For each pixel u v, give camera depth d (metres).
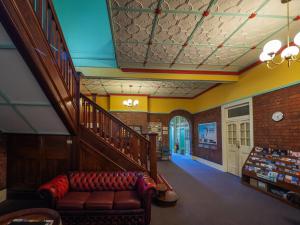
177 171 6.80
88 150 4.07
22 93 2.82
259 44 3.98
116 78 5.41
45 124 3.69
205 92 8.48
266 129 4.68
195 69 5.55
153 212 3.44
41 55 2.36
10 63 2.30
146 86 7.80
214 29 3.40
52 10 2.68
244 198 4.13
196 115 9.55
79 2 3.36
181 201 3.97
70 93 3.56
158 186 3.90
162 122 9.76
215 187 4.91
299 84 3.79
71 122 3.67
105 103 9.48
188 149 10.59
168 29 3.39
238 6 2.79
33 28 2.15
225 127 6.76
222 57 4.66
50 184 2.99
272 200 4.01
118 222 2.91
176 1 2.68
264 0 2.66
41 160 4.07
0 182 3.87
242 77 5.60
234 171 6.30
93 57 5.02
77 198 3.00
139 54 4.44
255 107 5.09
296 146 3.84
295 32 3.51
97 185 3.46
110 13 2.93
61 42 3.14
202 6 2.79
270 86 4.50
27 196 4.02
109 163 4.07
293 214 3.36
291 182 3.60
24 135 4.09
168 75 5.45
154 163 4.12
